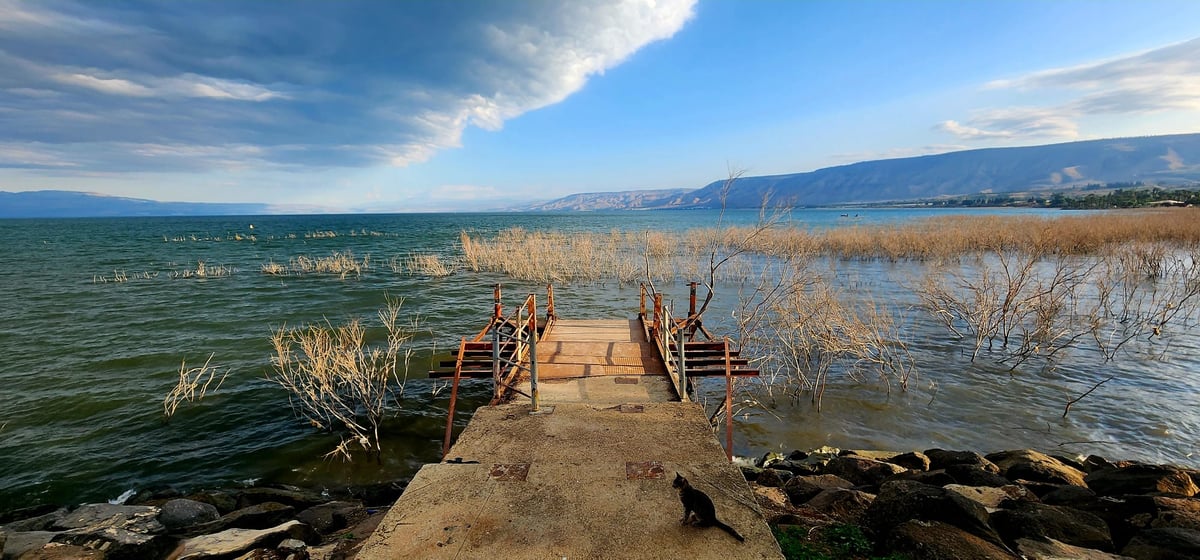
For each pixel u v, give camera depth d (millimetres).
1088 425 8562
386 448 8062
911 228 33281
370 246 45500
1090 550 4164
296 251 40281
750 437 8484
